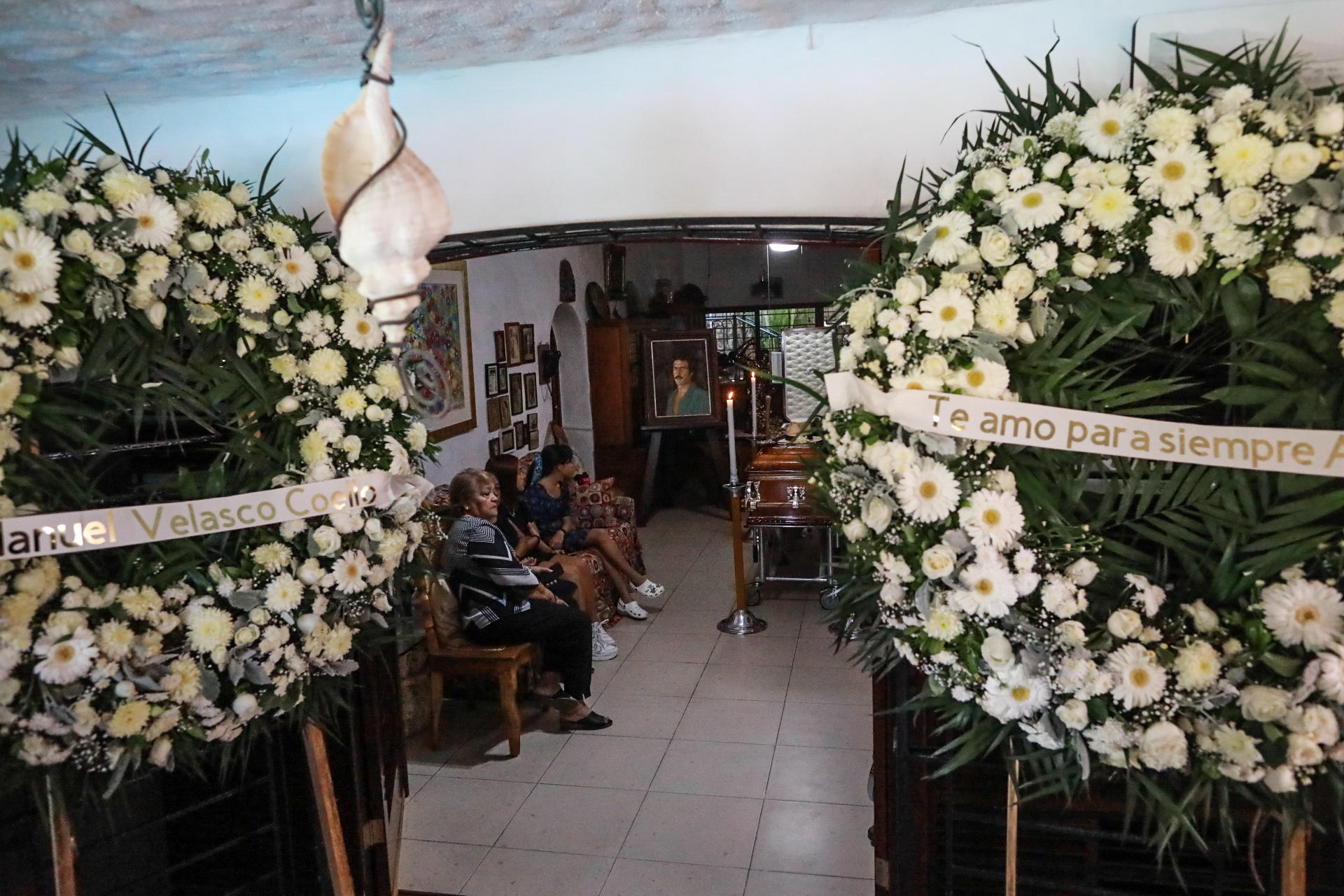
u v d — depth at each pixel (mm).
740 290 7730
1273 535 1468
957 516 1526
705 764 3301
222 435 1910
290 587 1738
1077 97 1902
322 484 1806
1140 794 1546
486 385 5480
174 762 1682
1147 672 1427
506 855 2793
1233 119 1385
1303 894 1508
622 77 2137
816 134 2062
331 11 1761
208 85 2213
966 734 1643
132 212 1559
